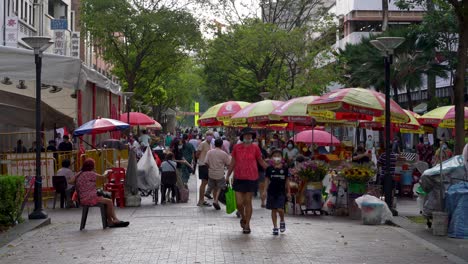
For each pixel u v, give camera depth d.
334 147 33.03
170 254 11.64
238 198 14.20
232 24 46.47
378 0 63.28
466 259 11.38
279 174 14.10
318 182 18.25
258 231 14.62
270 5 47.81
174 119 110.25
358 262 11.02
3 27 34.97
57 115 27.81
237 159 14.27
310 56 43.53
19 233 14.45
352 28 64.12
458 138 16.53
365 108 18.58
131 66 49.78
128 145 29.05
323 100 19.27
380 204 16.17
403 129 28.77
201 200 20.94
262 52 44.16
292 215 18.27
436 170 14.77
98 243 13.05
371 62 37.91
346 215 18.16
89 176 15.30
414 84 39.09
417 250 12.28
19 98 25.73
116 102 37.09
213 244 12.72
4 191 15.03
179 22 46.00
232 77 51.22
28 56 21.34
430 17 33.00
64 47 41.41
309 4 48.53
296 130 34.75
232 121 29.97
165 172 21.84
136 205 20.70
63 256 11.69
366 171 17.48
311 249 12.23
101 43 48.72
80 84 22.36
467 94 35.41
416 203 22.02
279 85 45.34
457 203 13.97
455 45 41.47
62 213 18.92
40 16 43.62
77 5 58.34
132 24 46.19
